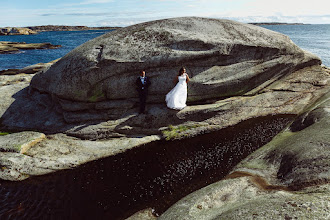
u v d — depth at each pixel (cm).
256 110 1233
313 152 660
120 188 793
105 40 1210
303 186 568
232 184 653
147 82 1108
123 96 1172
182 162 919
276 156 756
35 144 1001
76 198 757
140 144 1047
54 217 685
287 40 1334
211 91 1210
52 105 1241
